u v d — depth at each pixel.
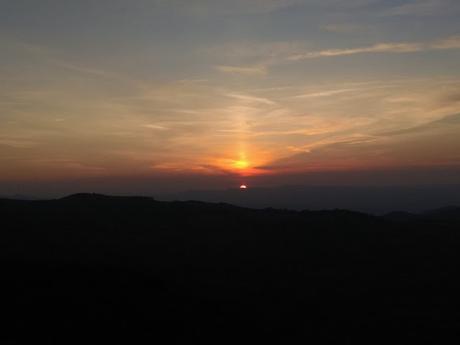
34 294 21.23
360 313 24.56
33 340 17.36
